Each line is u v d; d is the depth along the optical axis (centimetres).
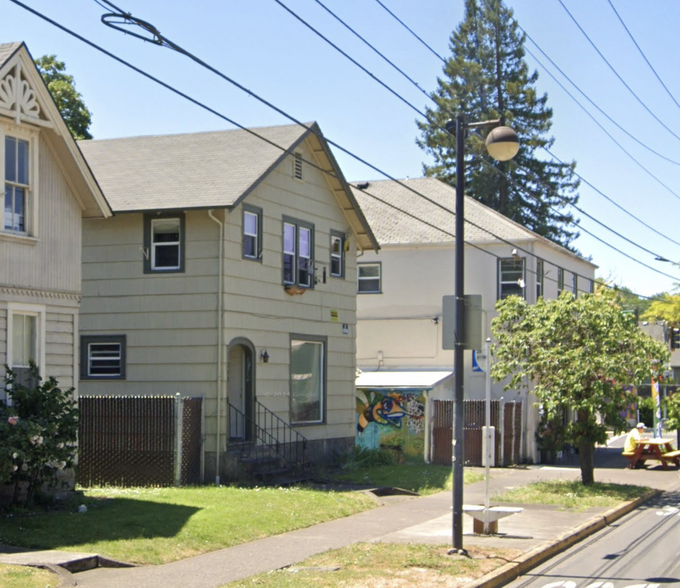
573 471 2755
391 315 3403
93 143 2625
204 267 2153
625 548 1452
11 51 1574
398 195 3753
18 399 1516
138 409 2014
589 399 2152
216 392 2114
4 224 1597
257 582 1074
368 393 2980
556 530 1549
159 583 1077
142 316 2197
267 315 2317
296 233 2473
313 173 2567
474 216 3450
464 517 1702
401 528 1565
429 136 5575
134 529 1370
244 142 2445
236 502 1698
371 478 2333
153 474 1992
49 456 1499
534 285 3269
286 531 1504
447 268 3362
